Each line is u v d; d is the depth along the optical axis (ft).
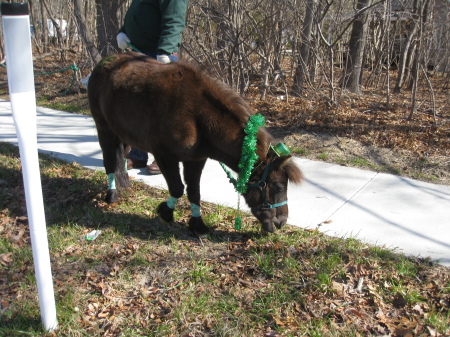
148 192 15.66
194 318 9.11
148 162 18.86
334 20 25.41
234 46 24.38
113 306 9.52
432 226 12.92
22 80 7.11
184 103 11.02
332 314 9.20
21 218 13.38
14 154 19.29
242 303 9.59
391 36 36.88
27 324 8.84
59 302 9.45
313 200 14.84
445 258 11.21
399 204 14.39
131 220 13.51
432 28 28.50
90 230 12.88
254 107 26.14
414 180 16.30
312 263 10.94
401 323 8.84
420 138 20.34
